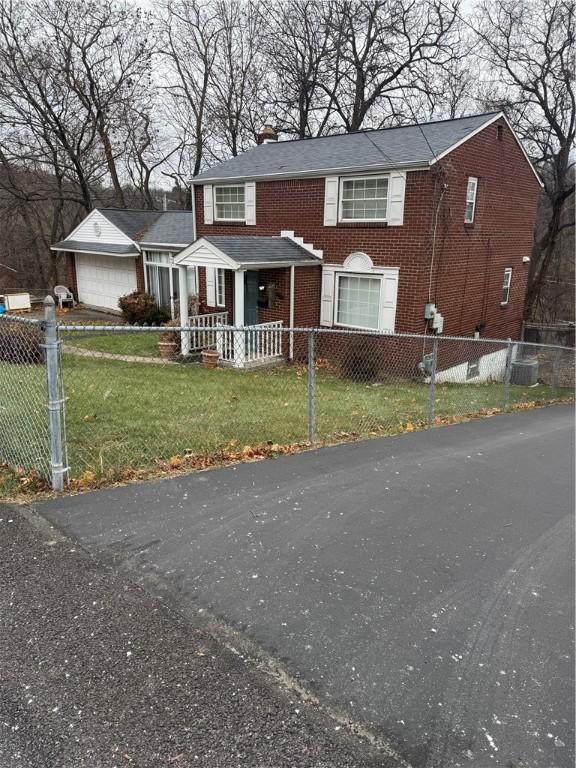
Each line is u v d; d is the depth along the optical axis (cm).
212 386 929
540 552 379
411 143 1301
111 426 599
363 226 1295
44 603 289
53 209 2903
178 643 266
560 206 2227
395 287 1269
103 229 2114
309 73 2645
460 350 1445
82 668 247
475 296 1455
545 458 633
